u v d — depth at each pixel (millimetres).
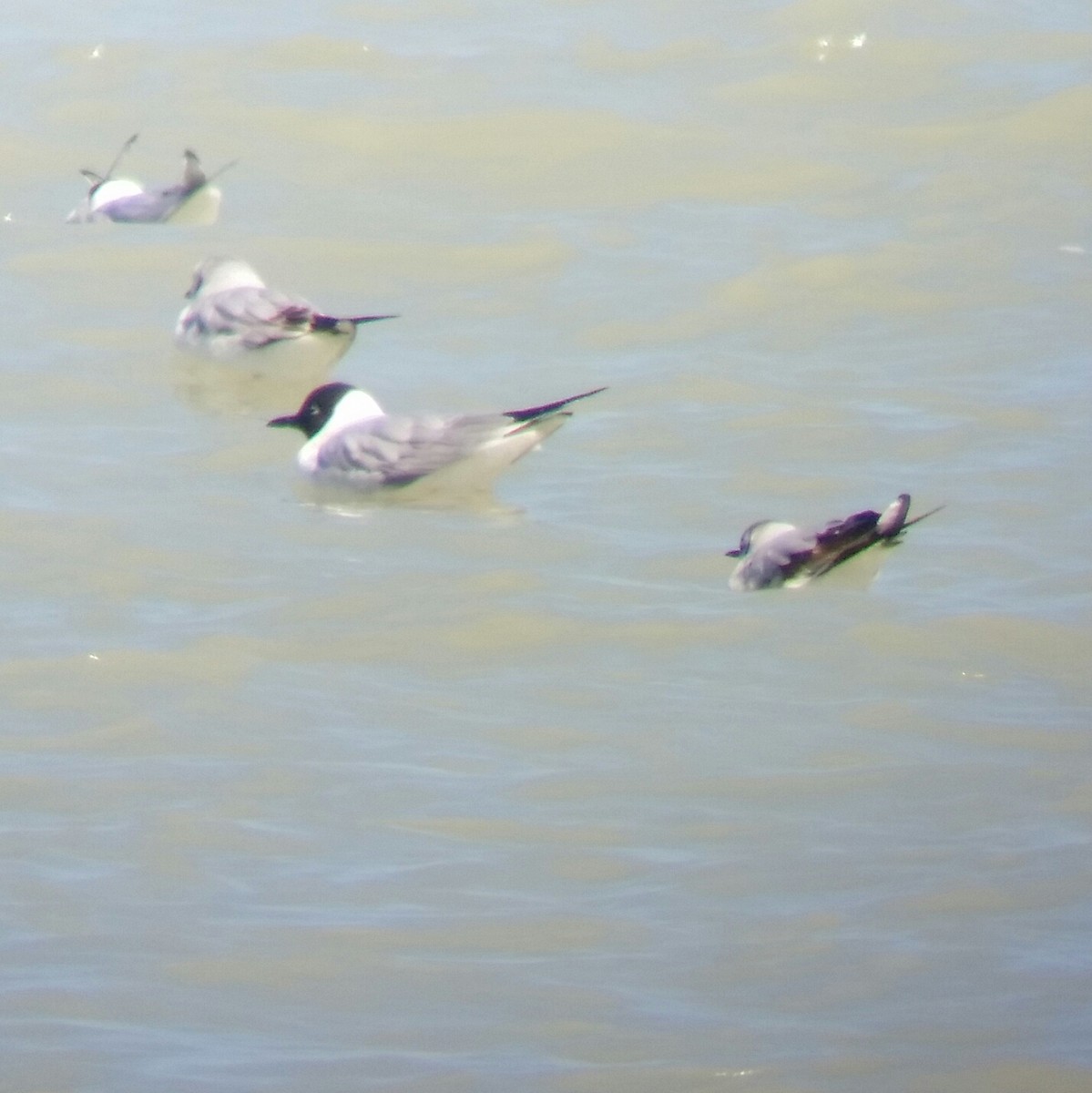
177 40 26859
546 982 9461
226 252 21562
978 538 14992
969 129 24328
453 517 15586
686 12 27750
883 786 11414
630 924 9961
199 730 11977
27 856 10523
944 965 9555
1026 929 9867
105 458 16547
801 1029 9055
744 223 22172
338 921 9969
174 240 21859
